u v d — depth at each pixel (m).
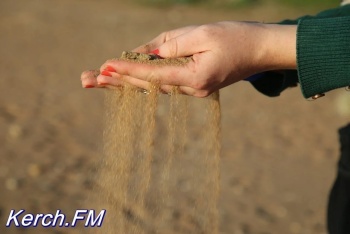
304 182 3.19
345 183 1.25
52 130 3.87
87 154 3.44
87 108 4.44
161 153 3.25
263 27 1.02
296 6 9.38
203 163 3.24
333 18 1.00
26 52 6.42
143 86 1.04
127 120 1.13
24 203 2.76
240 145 3.76
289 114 4.51
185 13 9.19
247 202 2.89
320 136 4.01
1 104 4.44
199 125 3.91
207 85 1.01
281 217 2.76
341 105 4.53
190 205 2.77
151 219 2.55
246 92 5.14
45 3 9.74
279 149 3.71
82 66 5.88
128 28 7.95
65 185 2.98
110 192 1.29
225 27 1.01
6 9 9.12
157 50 1.06
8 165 3.22
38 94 4.79
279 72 1.17
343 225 1.26
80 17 8.66
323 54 0.98
